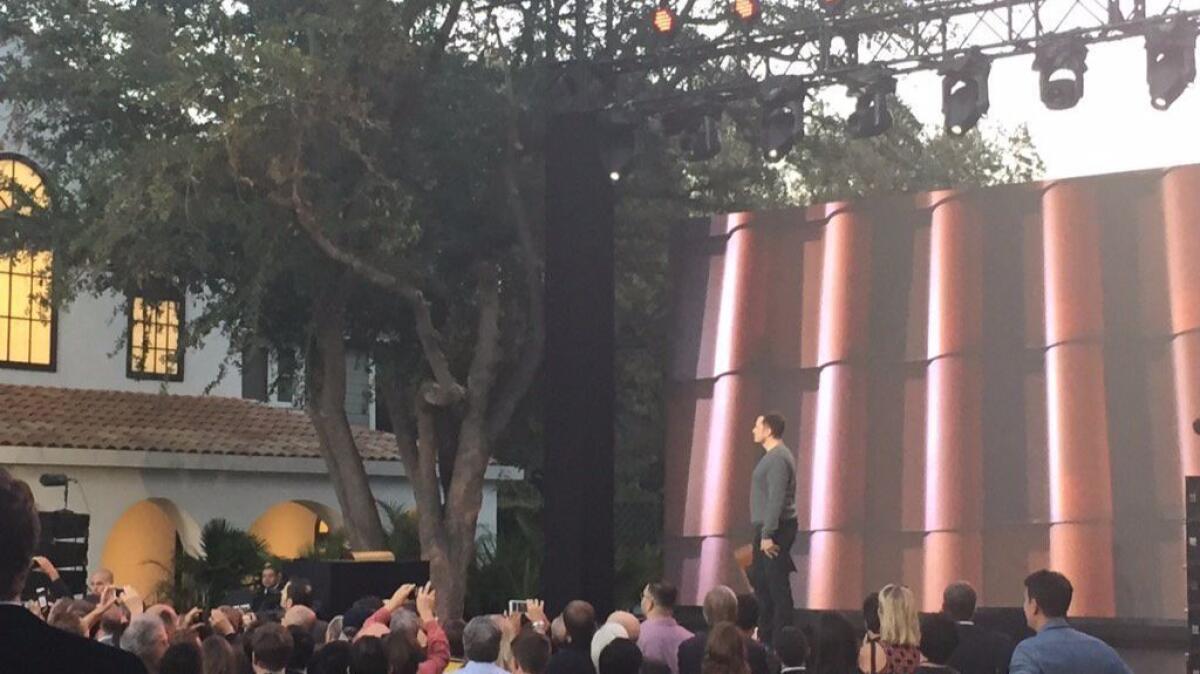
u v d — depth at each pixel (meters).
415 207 16.08
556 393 15.05
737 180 18.88
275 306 17.27
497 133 16.55
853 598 15.00
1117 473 13.89
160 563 23.38
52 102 16.42
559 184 15.10
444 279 17.23
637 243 18.75
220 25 15.38
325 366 17.20
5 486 3.07
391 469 25.08
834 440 15.28
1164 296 13.88
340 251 15.09
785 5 15.98
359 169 15.72
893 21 13.73
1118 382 13.99
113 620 7.73
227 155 14.49
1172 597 13.55
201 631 8.52
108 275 17.62
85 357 23.47
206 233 15.52
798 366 15.63
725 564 15.66
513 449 20.47
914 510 14.83
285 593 11.30
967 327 14.74
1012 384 14.49
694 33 16.50
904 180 24.12
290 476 24.36
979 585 14.39
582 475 14.91
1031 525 14.21
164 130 15.33
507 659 7.79
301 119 14.26
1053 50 13.12
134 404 23.53
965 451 14.61
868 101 13.89
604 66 15.09
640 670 7.27
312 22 14.38
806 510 15.39
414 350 17.88
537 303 16.59
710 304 16.20
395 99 15.79
